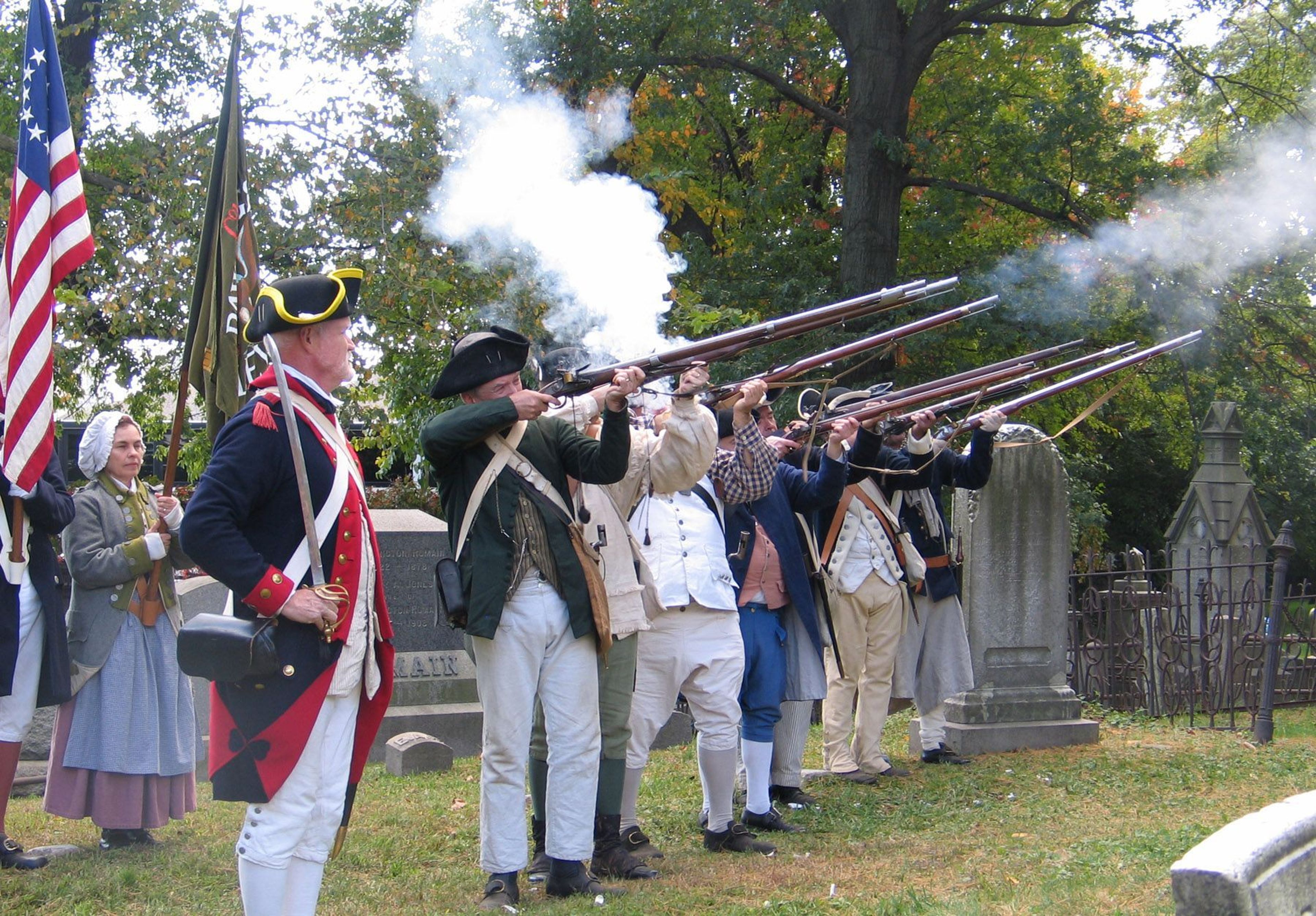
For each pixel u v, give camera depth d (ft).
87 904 14.92
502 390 15.24
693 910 14.65
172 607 18.03
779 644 18.92
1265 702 26.73
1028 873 15.90
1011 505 26.35
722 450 18.61
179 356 41.73
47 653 16.93
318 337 11.98
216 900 15.28
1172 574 34.19
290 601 11.05
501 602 14.55
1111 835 17.97
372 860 17.03
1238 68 62.13
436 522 27.86
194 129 42.47
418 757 23.65
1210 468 42.63
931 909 14.07
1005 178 59.52
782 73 60.90
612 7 55.36
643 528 17.42
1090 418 65.77
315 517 11.58
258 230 40.40
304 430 11.72
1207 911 5.53
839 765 22.76
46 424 16.25
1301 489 68.90
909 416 21.53
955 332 53.62
